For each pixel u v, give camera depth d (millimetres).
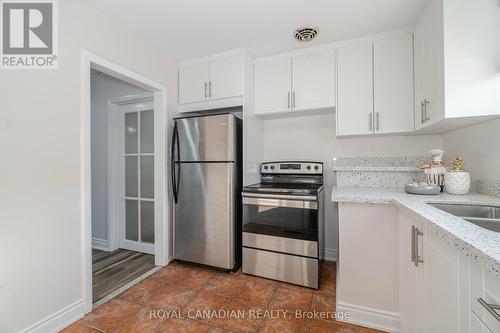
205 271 2287
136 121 2822
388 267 1459
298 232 1990
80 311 1589
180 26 1955
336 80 2158
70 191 1544
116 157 2898
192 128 2330
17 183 1294
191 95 2566
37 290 1373
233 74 2365
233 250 2242
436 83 1456
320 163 2420
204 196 2293
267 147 2754
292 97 2330
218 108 2465
